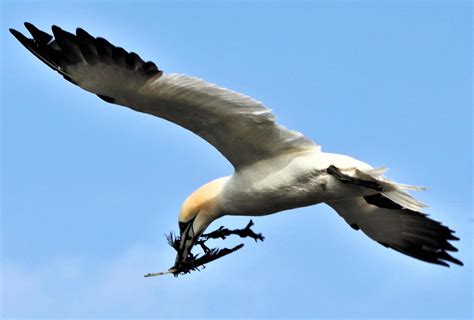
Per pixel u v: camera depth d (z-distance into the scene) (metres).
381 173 16.88
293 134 17.28
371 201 19.27
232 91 16.59
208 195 18.38
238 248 18.22
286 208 17.88
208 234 18.36
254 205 17.86
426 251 19.97
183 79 16.36
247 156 17.56
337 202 19.67
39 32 16.88
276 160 17.50
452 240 19.73
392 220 19.84
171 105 16.75
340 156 17.33
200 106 16.72
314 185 17.38
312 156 17.36
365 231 20.20
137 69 16.31
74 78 16.75
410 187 16.94
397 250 20.20
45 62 16.83
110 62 16.39
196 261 18.16
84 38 16.53
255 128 17.09
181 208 18.53
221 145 17.42
